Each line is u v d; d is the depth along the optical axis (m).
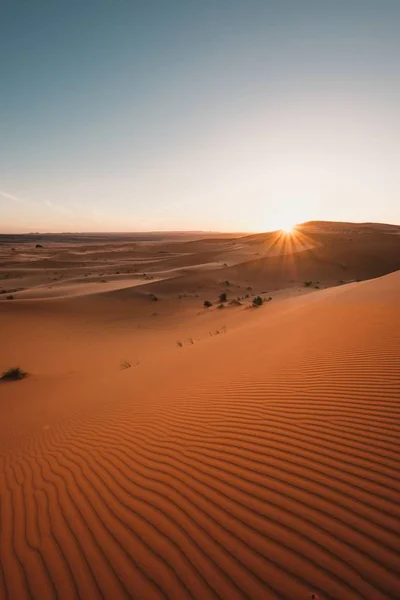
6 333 24.78
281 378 7.27
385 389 5.85
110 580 3.03
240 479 4.13
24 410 10.20
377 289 17.95
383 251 70.56
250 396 6.64
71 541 3.62
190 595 2.76
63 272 74.12
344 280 58.03
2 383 15.20
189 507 3.82
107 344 23.16
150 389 8.92
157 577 2.98
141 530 3.60
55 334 25.64
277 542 3.13
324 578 2.72
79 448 6.02
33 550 3.56
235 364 9.41
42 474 5.32
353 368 7.03
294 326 13.07
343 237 91.94
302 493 3.69
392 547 2.90
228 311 31.52
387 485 3.61
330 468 4.03
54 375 15.96
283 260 65.44
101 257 106.12
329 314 13.62
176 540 3.37
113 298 38.41
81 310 33.56
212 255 90.12
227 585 2.80
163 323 30.48
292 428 5.08
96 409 8.23
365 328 9.95
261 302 31.88
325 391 6.18
